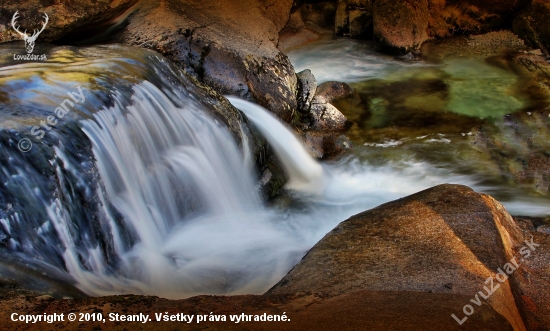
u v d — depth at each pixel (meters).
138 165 4.59
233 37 7.82
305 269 3.56
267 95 7.28
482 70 10.27
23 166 3.62
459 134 7.64
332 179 6.60
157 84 5.38
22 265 3.35
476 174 6.60
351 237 3.86
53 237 3.65
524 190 6.18
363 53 11.36
